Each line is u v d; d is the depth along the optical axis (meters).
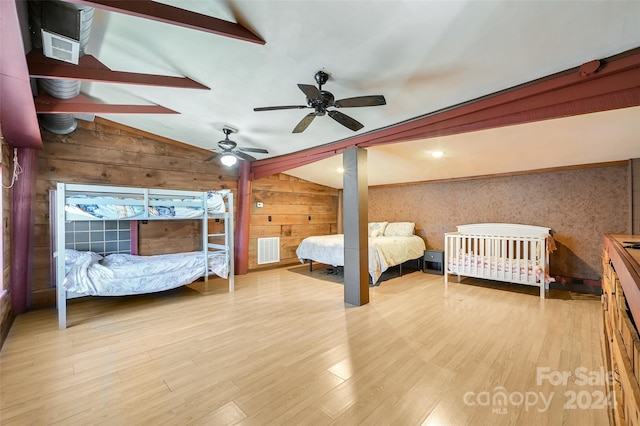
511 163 4.57
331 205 7.96
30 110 2.38
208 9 1.81
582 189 4.56
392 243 5.25
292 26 1.87
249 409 1.80
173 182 4.98
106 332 3.00
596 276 4.43
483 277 4.73
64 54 1.82
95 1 1.46
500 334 2.89
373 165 5.26
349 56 2.13
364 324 3.18
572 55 1.96
